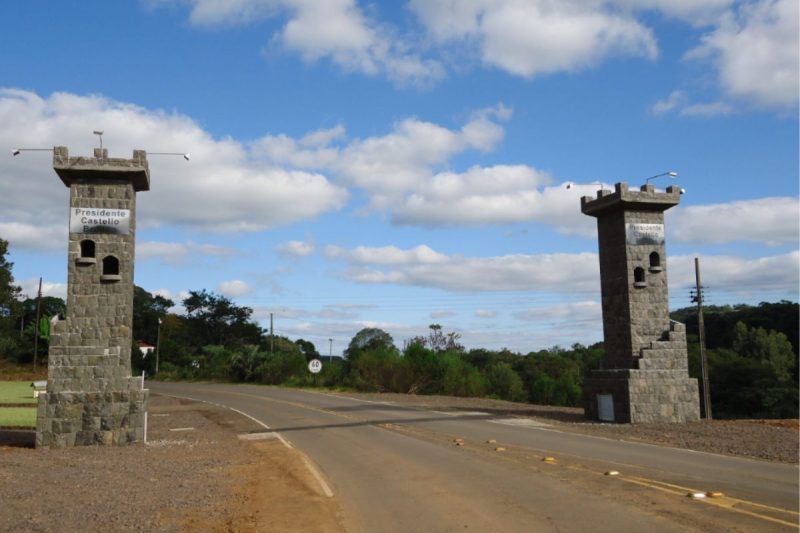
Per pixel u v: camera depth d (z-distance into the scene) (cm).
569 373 7250
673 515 935
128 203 2072
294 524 952
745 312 7075
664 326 2647
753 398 5128
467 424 2386
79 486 1170
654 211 2706
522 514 966
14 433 2325
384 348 4816
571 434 2098
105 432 1958
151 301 10125
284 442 2002
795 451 1705
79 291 2016
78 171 2022
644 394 2517
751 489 1159
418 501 1083
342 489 1217
